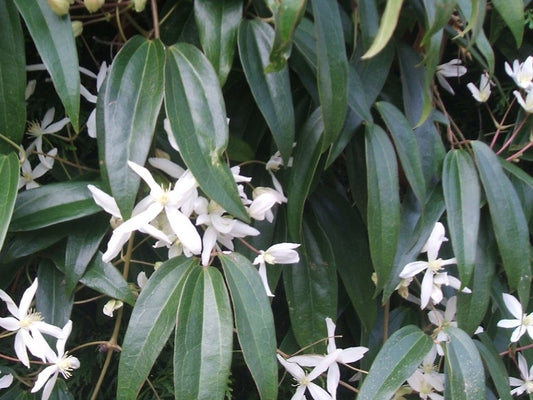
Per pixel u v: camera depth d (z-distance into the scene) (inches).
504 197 11.9
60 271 11.4
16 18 10.1
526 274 11.9
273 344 9.5
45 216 10.4
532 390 13.6
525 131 14.2
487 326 14.5
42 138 12.4
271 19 10.8
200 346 9.2
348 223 12.8
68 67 9.5
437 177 12.4
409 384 12.7
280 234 12.5
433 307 12.6
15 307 10.4
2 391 11.5
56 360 10.4
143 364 9.2
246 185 12.8
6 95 10.1
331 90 9.9
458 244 11.3
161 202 9.7
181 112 9.7
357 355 11.9
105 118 9.5
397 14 7.5
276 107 10.5
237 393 15.2
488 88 14.0
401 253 11.9
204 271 9.9
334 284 12.2
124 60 9.9
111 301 11.1
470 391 10.9
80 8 11.9
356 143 12.4
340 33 10.1
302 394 11.8
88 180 11.3
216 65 10.4
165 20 11.7
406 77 12.5
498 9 11.5
